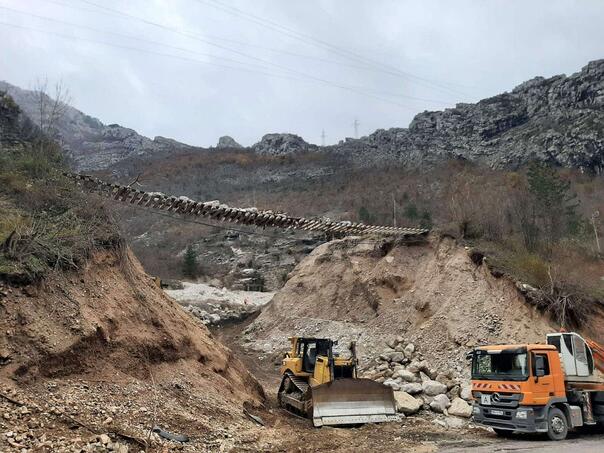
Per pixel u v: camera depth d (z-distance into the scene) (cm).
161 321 1190
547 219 2734
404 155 11481
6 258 945
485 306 1956
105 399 866
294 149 13788
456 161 9438
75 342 912
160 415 902
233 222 1855
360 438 1134
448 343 1897
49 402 784
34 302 918
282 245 6278
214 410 1045
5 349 818
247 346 2756
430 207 5322
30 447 655
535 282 1962
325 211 7100
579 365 1305
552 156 8038
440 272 2253
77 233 1135
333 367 1402
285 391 1549
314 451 982
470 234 2425
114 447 720
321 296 2791
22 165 1366
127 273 1224
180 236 6725
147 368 1043
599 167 7375
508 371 1223
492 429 1311
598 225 3681
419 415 1442
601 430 1323
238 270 5634
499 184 4391
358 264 2750
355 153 12606
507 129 10638
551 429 1172
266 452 912
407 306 2253
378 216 5650
